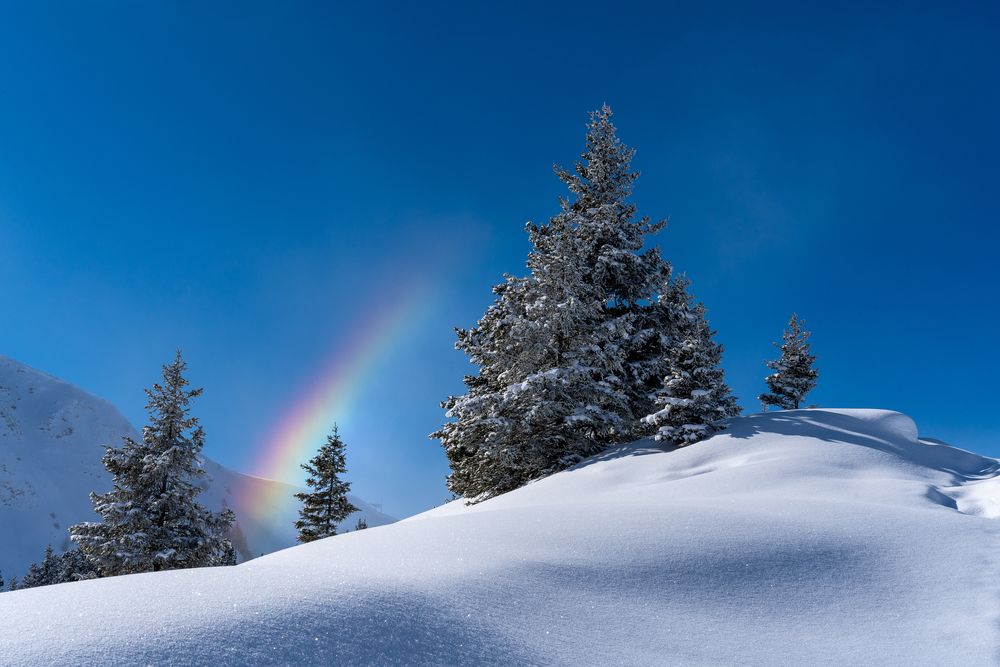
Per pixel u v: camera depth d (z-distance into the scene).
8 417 199.12
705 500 7.78
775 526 5.88
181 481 24.09
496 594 4.02
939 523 6.22
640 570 4.77
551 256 21.22
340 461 35.06
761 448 13.03
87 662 2.36
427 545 5.32
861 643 3.94
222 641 2.68
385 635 3.07
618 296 24.42
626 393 21.88
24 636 2.56
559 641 3.54
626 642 3.70
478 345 23.19
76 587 3.42
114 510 22.45
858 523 6.13
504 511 6.91
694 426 15.09
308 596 3.31
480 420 19.80
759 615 4.29
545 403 19.02
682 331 23.64
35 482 173.50
